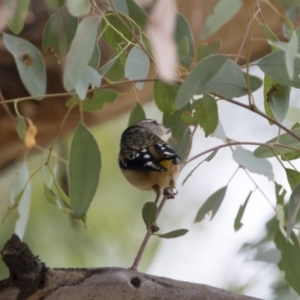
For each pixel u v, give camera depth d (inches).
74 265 340.5
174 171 214.5
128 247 356.2
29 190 204.8
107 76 198.7
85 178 183.3
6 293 150.2
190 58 179.5
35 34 255.6
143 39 167.0
